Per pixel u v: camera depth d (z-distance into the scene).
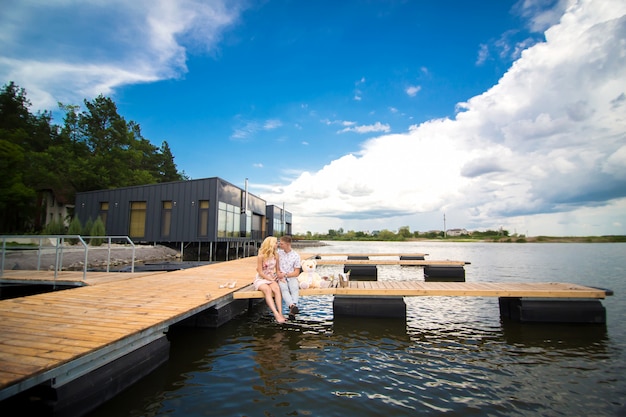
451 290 6.97
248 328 6.32
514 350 5.17
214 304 5.95
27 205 23.16
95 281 7.75
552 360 4.74
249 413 3.19
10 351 3.06
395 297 7.14
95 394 3.21
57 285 7.85
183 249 21.89
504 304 7.36
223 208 22.16
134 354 3.85
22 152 19.62
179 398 3.49
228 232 23.11
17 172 19.91
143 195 21.80
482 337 5.83
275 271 6.40
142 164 41.44
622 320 6.98
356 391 3.69
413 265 17.48
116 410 3.21
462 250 46.66
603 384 3.94
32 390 2.83
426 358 4.80
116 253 16.61
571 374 4.24
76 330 3.77
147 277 8.71
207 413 3.18
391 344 5.43
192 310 5.04
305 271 7.46
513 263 23.08
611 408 3.37
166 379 3.97
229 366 4.41
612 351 5.12
